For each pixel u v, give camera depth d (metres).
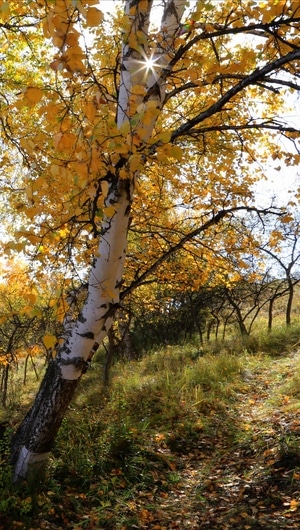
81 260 4.45
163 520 4.31
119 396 7.73
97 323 3.97
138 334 19.17
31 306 3.07
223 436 6.23
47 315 4.60
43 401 4.27
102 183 2.62
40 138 3.09
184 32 3.62
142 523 4.20
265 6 3.64
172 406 7.05
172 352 12.57
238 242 6.86
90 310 3.94
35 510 3.99
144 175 6.54
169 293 13.22
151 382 8.50
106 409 7.25
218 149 6.20
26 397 13.16
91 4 2.19
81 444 5.34
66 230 3.64
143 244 6.83
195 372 8.80
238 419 6.74
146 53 3.36
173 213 7.35
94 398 8.57
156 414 6.88
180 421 6.62
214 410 7.09
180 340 17.52
